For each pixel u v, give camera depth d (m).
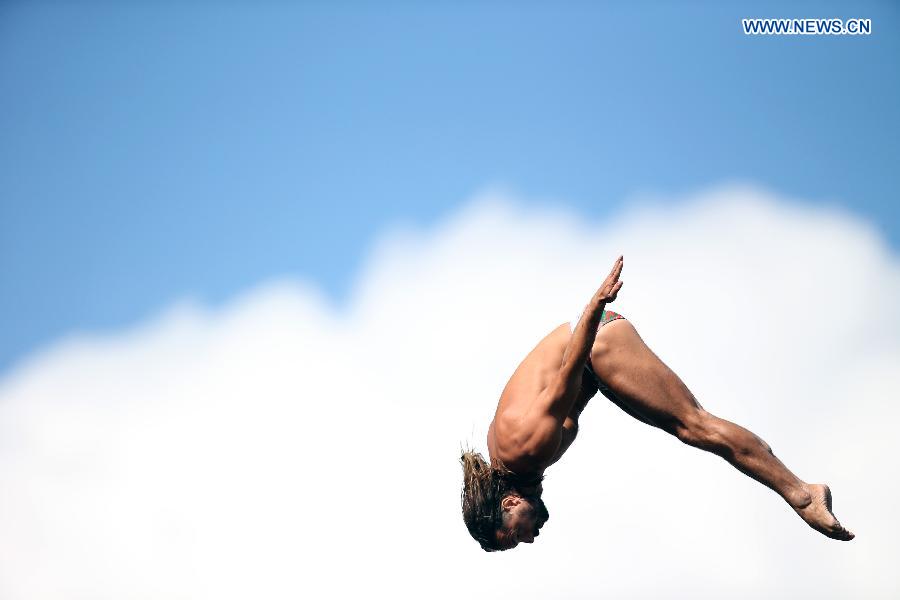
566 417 18.98
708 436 18.75
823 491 18.25
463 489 19.22
